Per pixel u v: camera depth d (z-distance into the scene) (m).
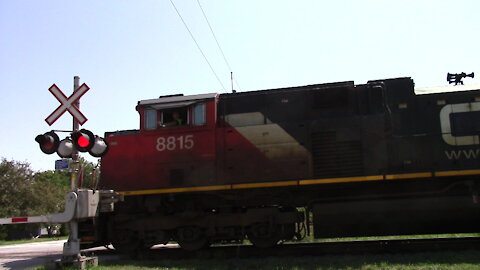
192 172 10.09
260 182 9.66
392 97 9.51
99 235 10.40
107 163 10.71
